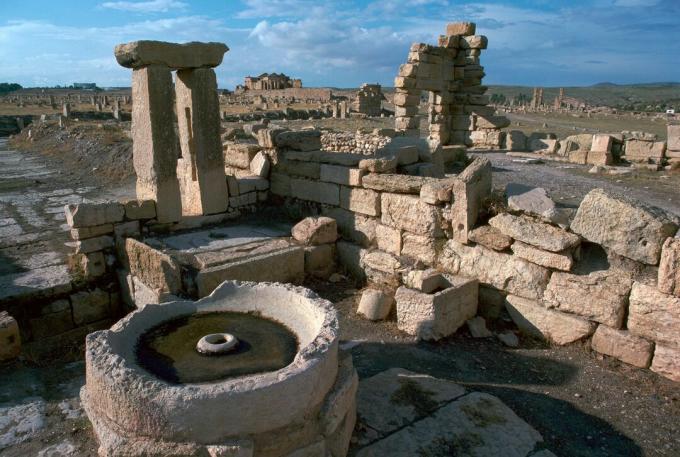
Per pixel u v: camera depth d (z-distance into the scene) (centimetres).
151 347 448
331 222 856
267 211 1025
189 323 495
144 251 754
